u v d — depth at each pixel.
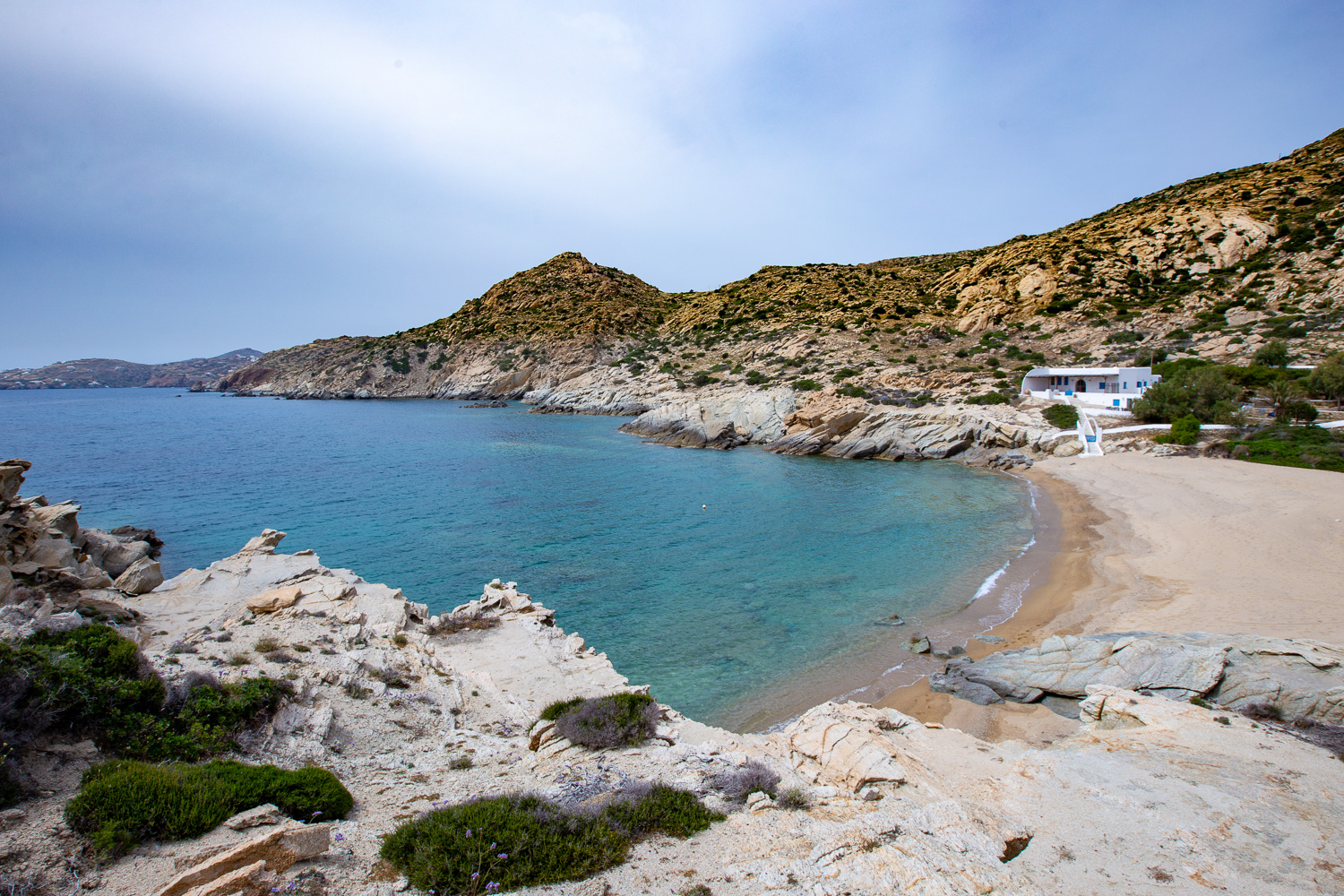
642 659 21.53
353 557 33.03
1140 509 37.22
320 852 6.29
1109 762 10.91
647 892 6.29
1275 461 43.81
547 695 14.53
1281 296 81.06
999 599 25.67
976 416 64.94
